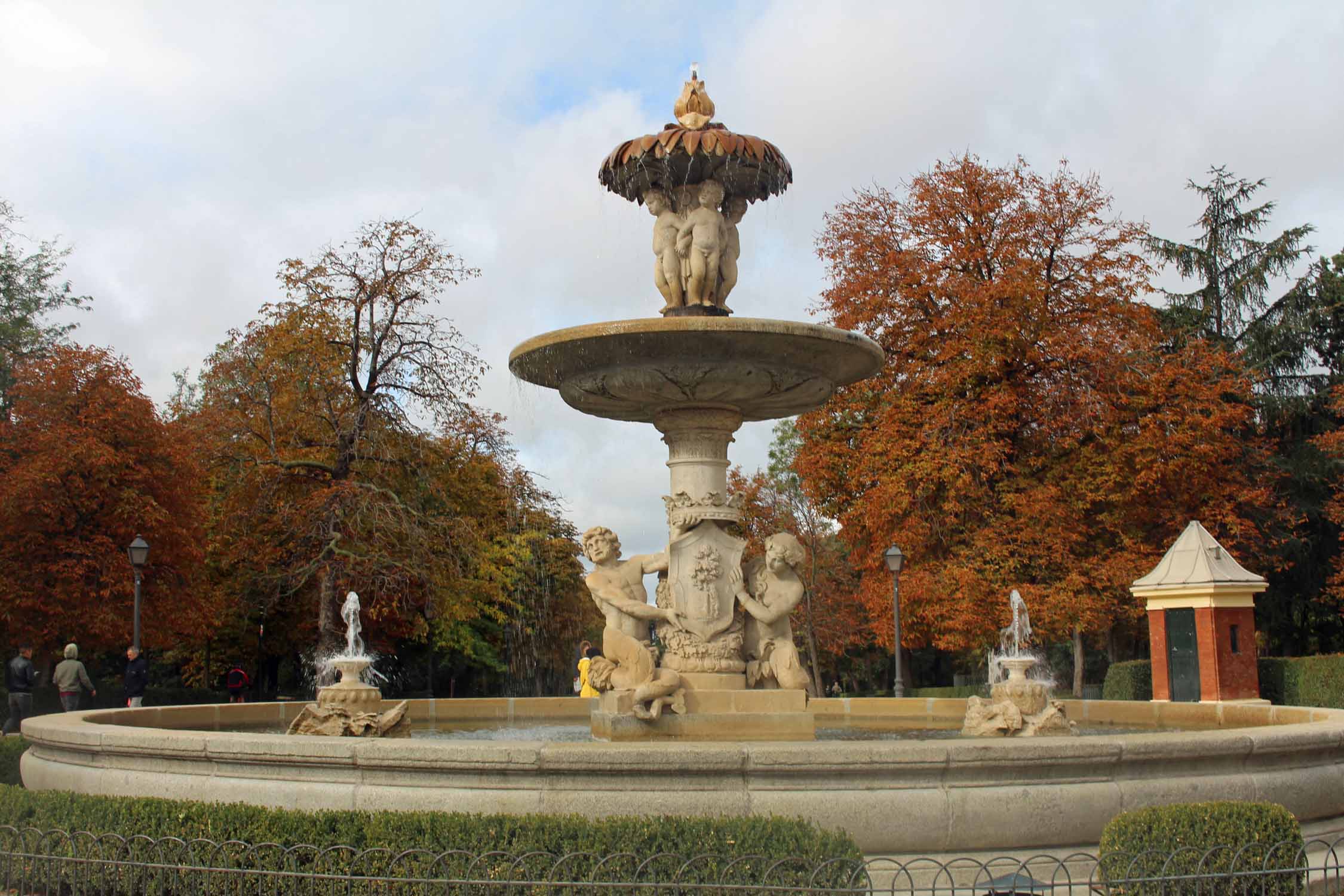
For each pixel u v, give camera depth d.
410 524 28.19
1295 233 32.81
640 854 5.79
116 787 7.92
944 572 24.05
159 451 26.41
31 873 6.29
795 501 37.59
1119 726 12.47
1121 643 32.34
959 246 25.95
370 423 28.84
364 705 9.77
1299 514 30.02
